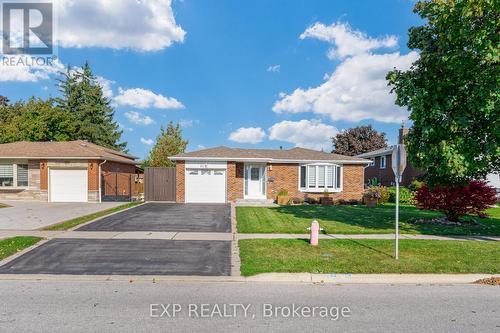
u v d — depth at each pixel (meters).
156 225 12.81
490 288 6.46
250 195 24.14
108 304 5.46
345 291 6.23
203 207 19.38
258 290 6.25
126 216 15.21
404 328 4.64
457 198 13.65
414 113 11.33
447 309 5.36
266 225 12.91
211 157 22.53
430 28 11.91
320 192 24.67
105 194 24.33
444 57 10.53
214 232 11.49
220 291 6.18
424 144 11.73
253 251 8.73
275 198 24.22
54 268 7.46
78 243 9.70
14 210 17.36
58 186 22.97
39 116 34.88
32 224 12.76
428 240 10.27
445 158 10.73
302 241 9.95
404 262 7.74
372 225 13.16
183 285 6.52
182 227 12.42
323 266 7.43
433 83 11.36
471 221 14.19
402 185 32.28
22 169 23.06
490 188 13.86
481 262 7.81
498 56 9.44
